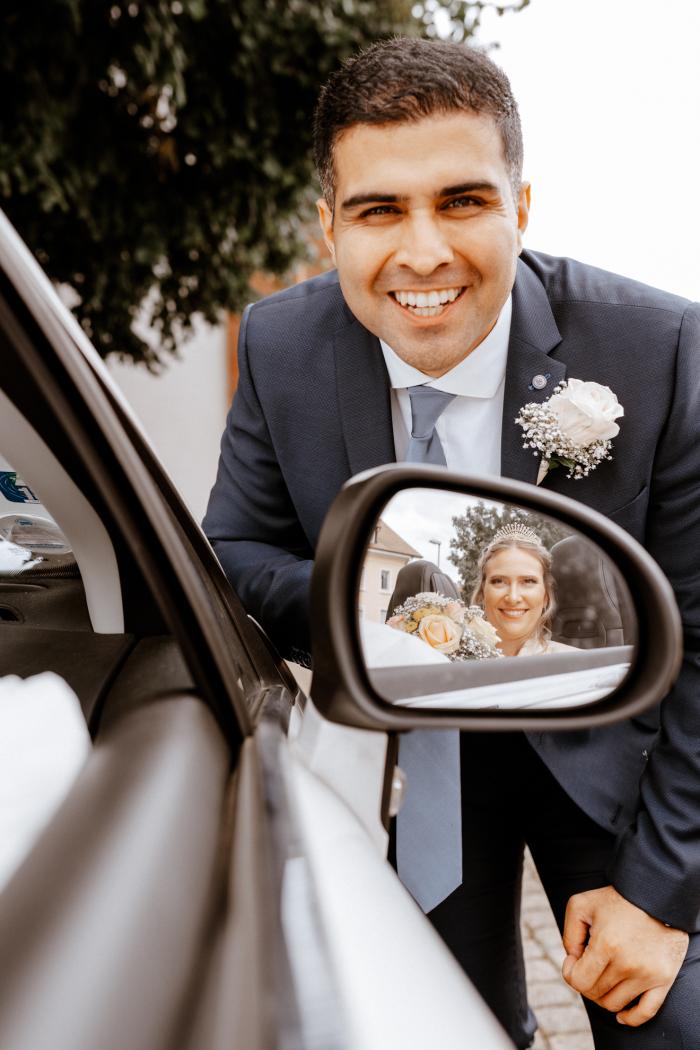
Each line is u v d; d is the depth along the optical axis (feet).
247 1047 1.49
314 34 14.07
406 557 3.06
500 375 4.77
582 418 4.38
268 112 14.69
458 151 3.89
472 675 2.80
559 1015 7.87
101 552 2.84
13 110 11.85
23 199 13.75
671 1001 4.29
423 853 4.65
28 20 11.30
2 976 1.49
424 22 15.47
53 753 2.28
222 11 13.38
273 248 17.44
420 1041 1.90
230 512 5.71
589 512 2.48
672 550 4.71
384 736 3.21
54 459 2.47
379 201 4.01
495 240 4.09
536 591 3.04
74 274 15.56
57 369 2.10
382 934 2.19
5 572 3.01
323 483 5.24
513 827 5.61
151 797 2.05
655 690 2.48
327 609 2.37
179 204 15.49
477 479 2.42
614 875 4.49
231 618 3.43
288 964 1.73
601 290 4.82
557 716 2.54
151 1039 1.47
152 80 12.58
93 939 1.61
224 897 1.88
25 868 1.77
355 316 4.84
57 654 2.75
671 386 4.58
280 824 2.21
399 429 5.14
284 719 2.96
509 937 5.72
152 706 2.43
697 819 4.24
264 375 5.28
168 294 17.69
